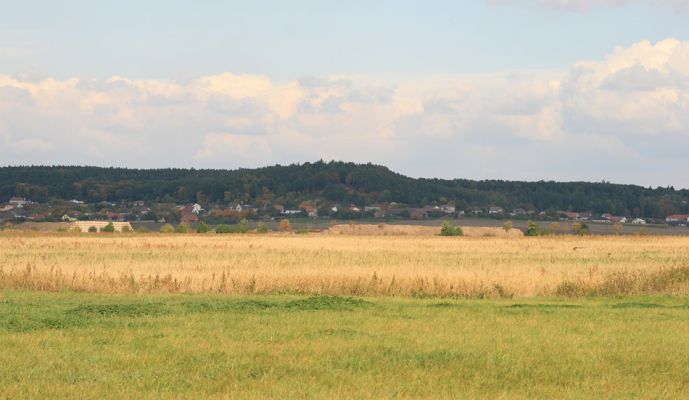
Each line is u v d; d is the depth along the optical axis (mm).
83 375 19422
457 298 40062
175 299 36812
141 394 17703
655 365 21719
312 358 21781
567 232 193625
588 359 22281
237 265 57125
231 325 27625
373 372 20328
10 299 36188
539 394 18484
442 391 18516
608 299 39562
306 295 40469
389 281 42750
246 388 18453
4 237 122438
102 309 31109
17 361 20922
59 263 60438
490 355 22516
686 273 44469
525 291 41500
